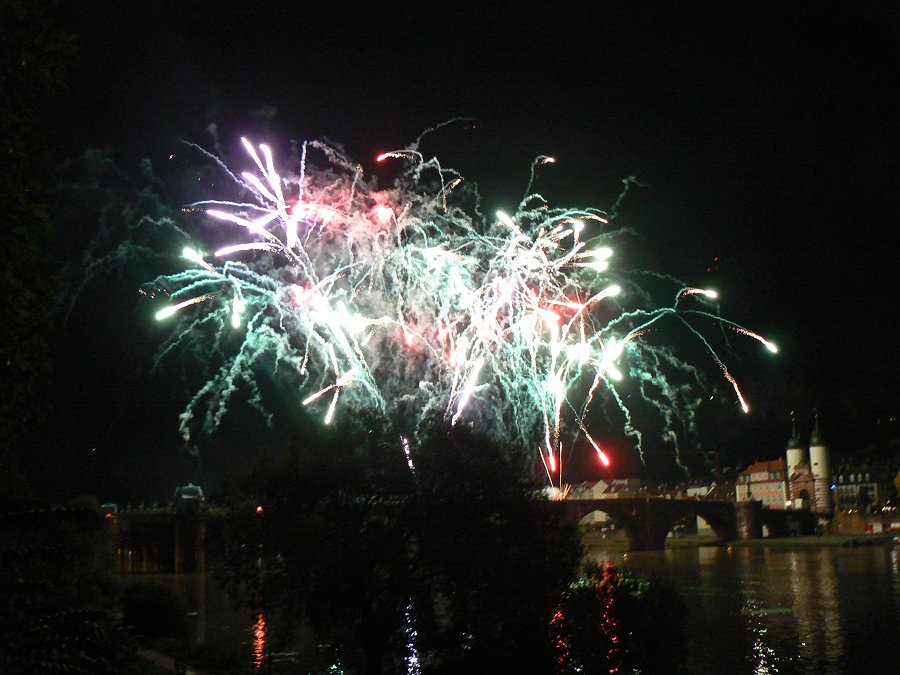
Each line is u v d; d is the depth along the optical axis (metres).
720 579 106.00
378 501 38.22
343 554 36.75
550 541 38.59
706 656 59.44
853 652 60.16
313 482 37.56
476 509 37.53
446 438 39.19
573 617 39.97
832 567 120.75
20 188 29.02
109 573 51.59
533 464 41.72
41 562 20.92
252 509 38.44
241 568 38.16
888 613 76.38
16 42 28.95
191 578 115.25
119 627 20.52
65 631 19.16
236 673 46.12
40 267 29.75
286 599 38.09
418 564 37.53
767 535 198.62
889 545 168.38
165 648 50.22
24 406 29.61
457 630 36.91
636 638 41.38
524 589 37.03
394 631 36.97
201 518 40.84
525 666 36.94
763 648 61.69
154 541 127.00
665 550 169.25
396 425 39.62
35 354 29.23
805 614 76.50
